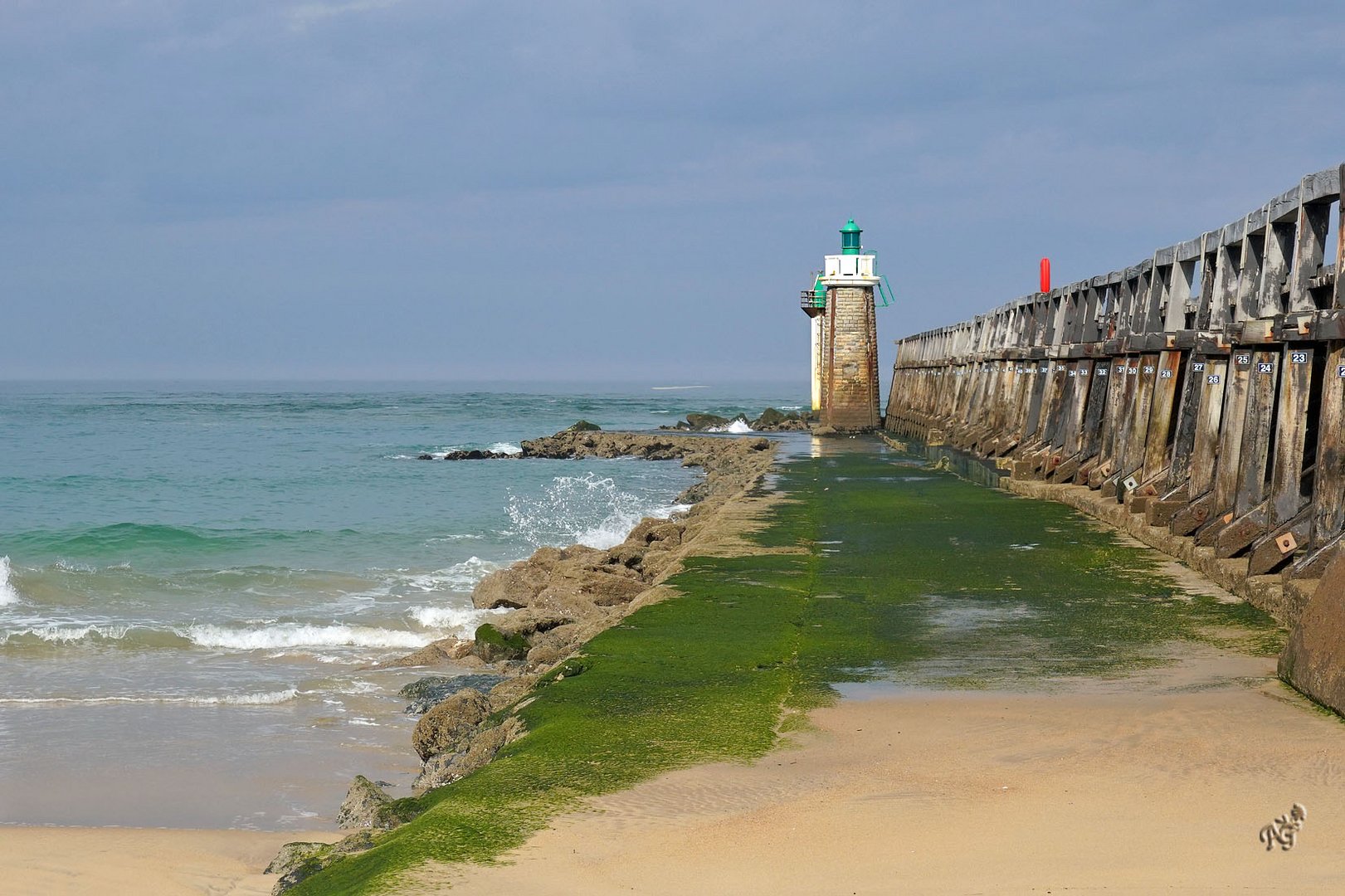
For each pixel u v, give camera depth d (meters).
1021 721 7.99
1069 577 13.78
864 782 6.76
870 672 9.53
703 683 9.22
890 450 43.16
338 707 13.30
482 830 6.13
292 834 9.23
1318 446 11.58
